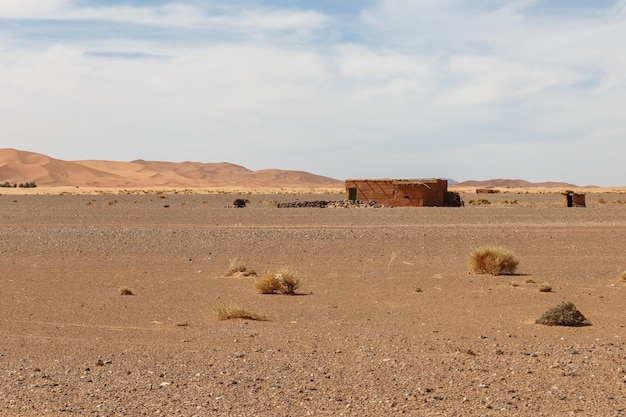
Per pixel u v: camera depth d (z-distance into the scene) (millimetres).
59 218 52438
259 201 86188
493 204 74312
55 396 9328
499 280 22172
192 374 10664
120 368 11148
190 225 44375
